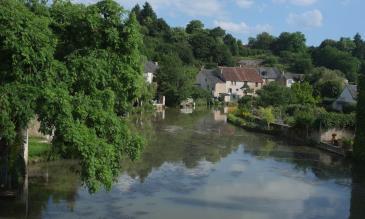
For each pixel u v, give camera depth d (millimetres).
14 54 19328
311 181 33906
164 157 40469
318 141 50125
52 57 20766
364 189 32031
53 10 23453
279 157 43156
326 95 95625
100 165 20500
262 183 32656
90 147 20094
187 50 152250
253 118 68750
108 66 23016
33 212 23781
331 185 32906
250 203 27578
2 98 19062
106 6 22938
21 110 19453
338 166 39844
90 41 23312
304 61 155875
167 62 102188
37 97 19828
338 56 157500
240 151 45750
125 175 33000
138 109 78312
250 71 137125
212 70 135250
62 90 20469
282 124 60906
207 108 104438
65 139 19766
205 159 40562
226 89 130625
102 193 27922
